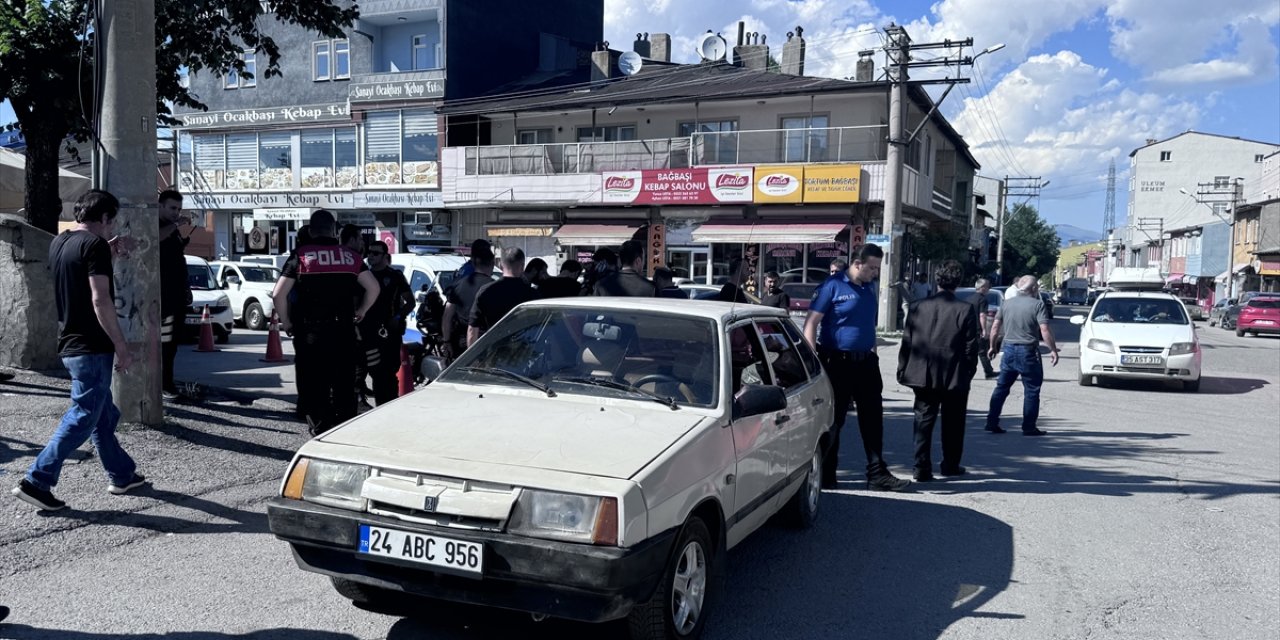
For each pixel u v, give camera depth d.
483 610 4.32
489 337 5.12
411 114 32.22
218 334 16.58
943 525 6.40
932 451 9.19
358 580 3.72
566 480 3.51
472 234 32.25
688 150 28.53
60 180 10.20
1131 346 14.85
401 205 32.56
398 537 3.55
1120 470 8.44
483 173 30.62
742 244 28.72
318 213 6.48
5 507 5.28
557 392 4.55
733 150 28.48
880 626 4.50
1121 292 16.52
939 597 4.95
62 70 9.16
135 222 6.98
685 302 5.21
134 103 6.89
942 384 7.59
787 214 27.70
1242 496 7.46
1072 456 9.10
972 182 50.69
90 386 5.18
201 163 35.75
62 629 3.96
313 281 6.38
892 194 24.25
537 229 30.55
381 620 4.23
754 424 4.73
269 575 4.73
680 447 3.89
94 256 5.07
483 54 33.53
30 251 9.02
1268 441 10.24
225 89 35.22
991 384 15.34
